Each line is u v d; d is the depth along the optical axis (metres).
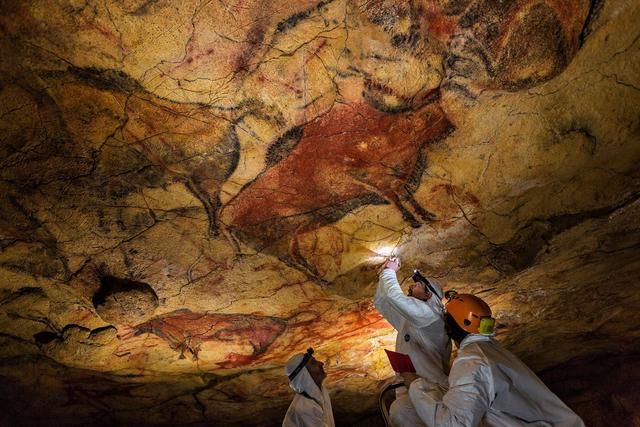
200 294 4.28
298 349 5.51
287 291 4.40
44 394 5.99
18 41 2.50
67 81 2.68
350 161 3.32
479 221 3.90
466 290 4.81
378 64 2.79
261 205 3.54
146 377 5.73
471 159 3.39
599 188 3.70
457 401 3.06
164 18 2.48
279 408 7.10
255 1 2.47
